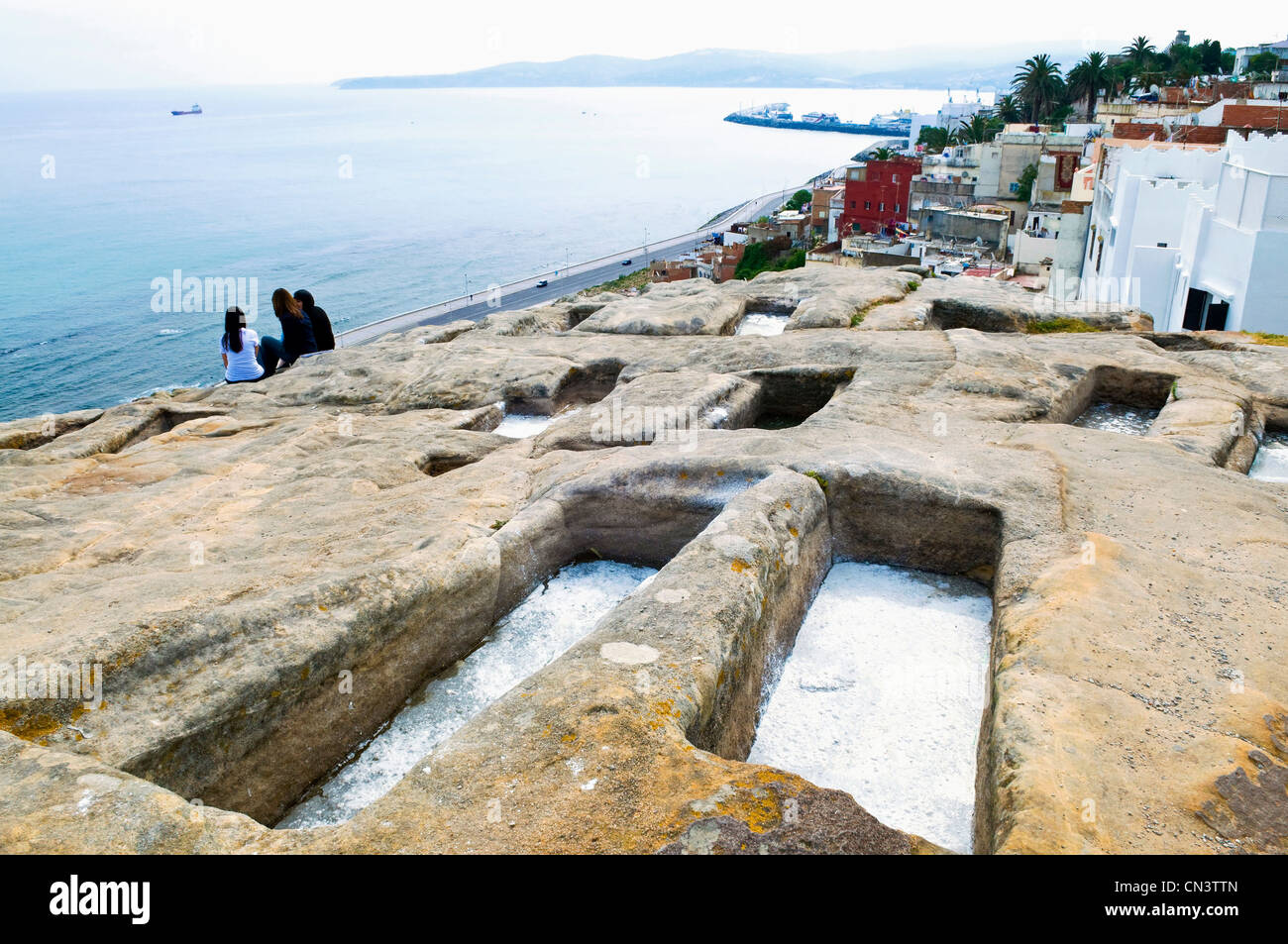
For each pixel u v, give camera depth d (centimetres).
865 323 1071
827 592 561
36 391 7131
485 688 494
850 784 398
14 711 375
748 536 490
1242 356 862
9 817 309
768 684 459
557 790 309
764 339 1014
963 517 557
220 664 413
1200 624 410
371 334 8069
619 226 15788
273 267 12606
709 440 690
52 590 529
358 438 872
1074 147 5944
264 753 411
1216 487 561
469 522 605
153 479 796
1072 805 297
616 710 347
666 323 1161
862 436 668
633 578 609
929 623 521
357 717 456
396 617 474
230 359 1195
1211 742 329
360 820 301
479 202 19862
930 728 430
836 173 14925
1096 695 358
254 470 792
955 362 852
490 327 1273
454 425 913
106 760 356
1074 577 450
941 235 5606
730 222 13738
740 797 300
